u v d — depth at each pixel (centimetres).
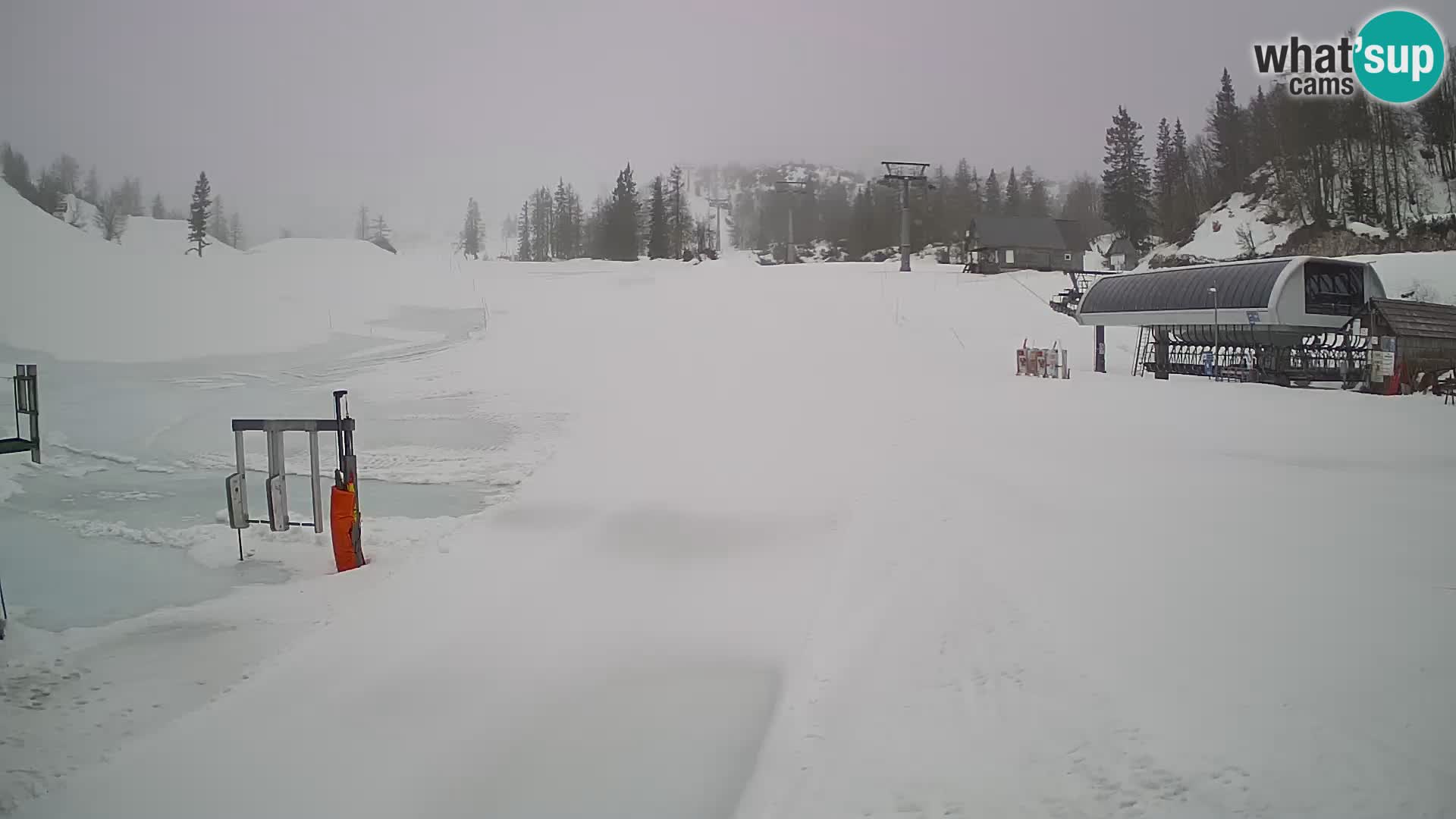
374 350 2814
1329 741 344
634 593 705
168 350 2747
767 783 381
